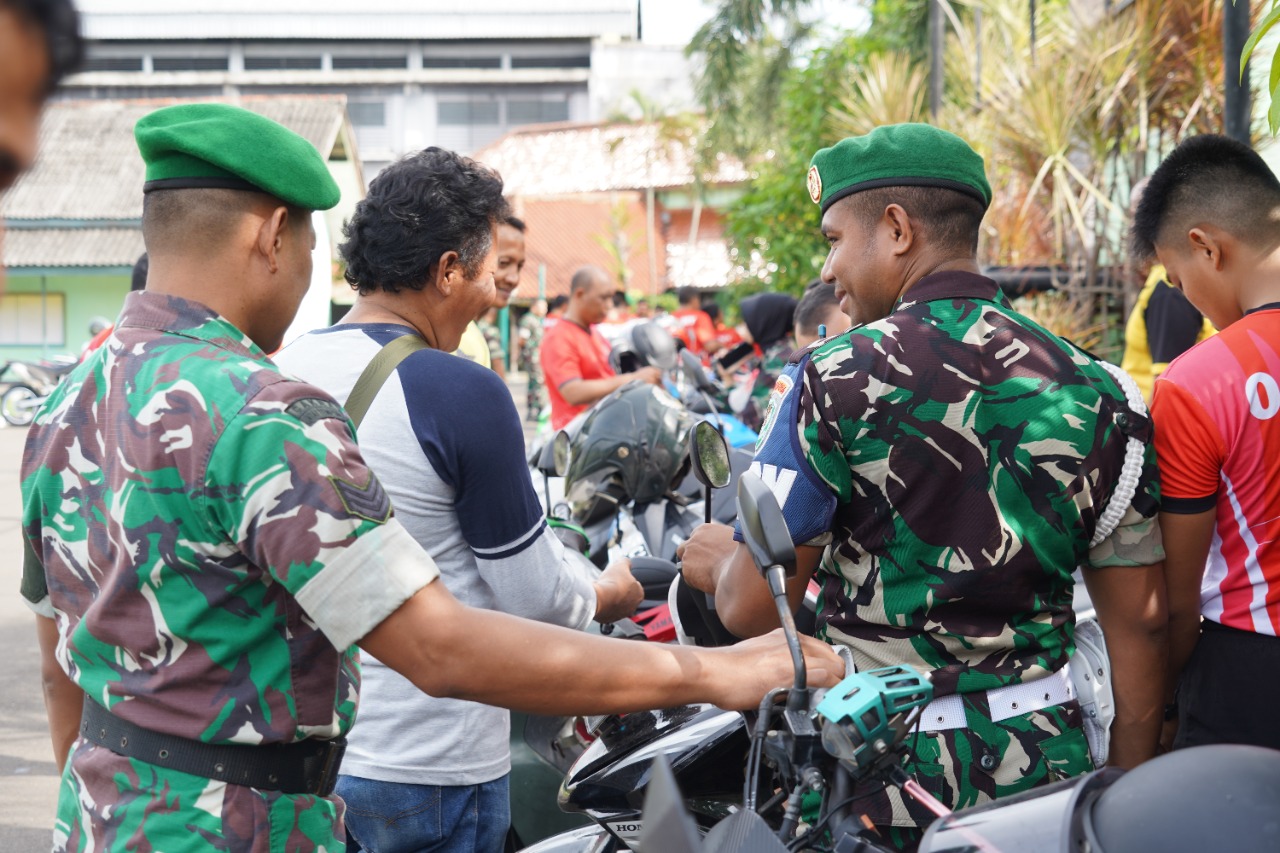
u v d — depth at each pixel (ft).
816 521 5.77
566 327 22.15
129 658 4.80
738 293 52.49
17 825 12.90
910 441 5.63
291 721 4.79
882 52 38.65
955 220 6.20
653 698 5.08
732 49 47.32
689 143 95.20
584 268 22.25
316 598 4.57
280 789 4.84
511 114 174.70
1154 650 6.21
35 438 5.25
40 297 97.14
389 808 6.89
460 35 176.14
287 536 4.54
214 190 5.06
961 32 30.53
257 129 5.13
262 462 4.57
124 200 93.20
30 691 17.80
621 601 7.97
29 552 5.40
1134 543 6.07
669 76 175.42
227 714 4.72
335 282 46.19
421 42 177.88
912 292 6.10
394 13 176.14
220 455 4.58
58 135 99.19
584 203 122.52
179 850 4.68
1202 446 6.82
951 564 5.64
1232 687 7.11
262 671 4.75
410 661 4.75
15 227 92.32
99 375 5.01
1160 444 6.89
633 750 7.00
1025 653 5.74
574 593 7.13
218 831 4.70
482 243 7.27
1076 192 23.94
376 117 173.78
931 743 5.58
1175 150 7.68
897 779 4.86
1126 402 5.98
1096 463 5.76
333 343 6.98
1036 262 23.56
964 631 5.66
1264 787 3.72
